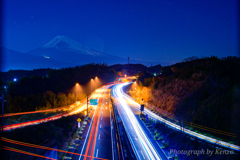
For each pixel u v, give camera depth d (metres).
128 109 56.56
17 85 93.06
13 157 17.94
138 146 27.91
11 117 46.47
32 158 19.23
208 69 49.44
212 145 22.69
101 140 30.19
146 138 31.44
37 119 43.34
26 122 39.25
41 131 25.30
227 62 45.81
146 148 27.17
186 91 46.41
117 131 34.19
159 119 42.66
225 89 36.19
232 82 37.16
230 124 26.33
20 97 64.94
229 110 28.58
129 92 92.00
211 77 44.22
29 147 20.59
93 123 40.84
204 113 32.72
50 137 25.11
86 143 28.95
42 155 20.47
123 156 23.72
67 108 62.84
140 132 34.56
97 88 109.56
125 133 33.84
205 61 58.44
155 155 24.88
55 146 24.02
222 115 28.73
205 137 26.11
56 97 73.75
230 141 23.34
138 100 71.25
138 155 24.75
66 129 31.45
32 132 24.02
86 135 32.81
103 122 41.66
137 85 98.75
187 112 38.12
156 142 29.69
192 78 50.47
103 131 35.06
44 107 62.44
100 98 80.31
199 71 51.50
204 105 35.31
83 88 104.06
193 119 34.09
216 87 39.94
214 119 28.86
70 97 76.00
